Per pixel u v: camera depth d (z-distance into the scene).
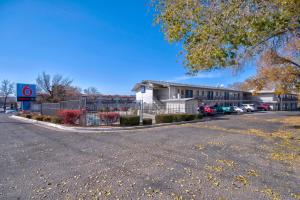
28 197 3.70
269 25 4.84
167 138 9.90
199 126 15.45
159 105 29.94
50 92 48.69
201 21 5.37
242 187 4.16
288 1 4.24
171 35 5.72
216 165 5.60
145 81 33.94
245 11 4.73
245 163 5.82
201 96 36.84
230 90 42.84
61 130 13.20
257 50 6.48
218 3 5.08
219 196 3.76
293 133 11.85
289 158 6.38
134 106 23.19
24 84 33.69
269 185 4.28
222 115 29.03
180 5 5.41
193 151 7.20
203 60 5.65
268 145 8.34
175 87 32.44
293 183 4.39
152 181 4.44
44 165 5.56
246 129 13.63
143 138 9.91
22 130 13.23
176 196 3.74
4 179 4.54
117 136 10.57
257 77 18.89
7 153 6.92
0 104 72.81
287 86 17.55
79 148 7.67
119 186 4.17
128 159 6.14
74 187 4.12
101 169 5.22
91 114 14.88
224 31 5.12
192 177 4.69
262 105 45.78
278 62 15.51
